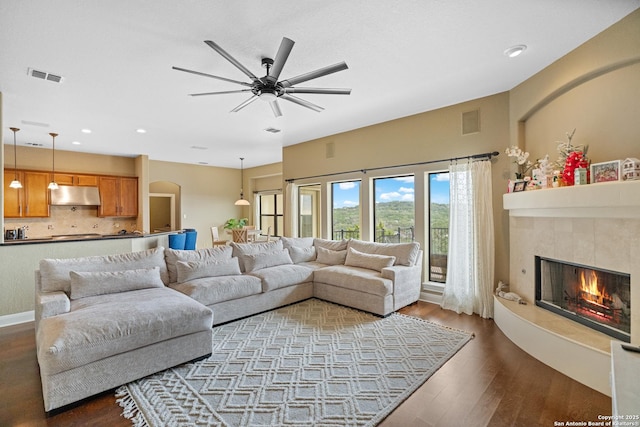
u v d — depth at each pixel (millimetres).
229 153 7840
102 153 7586
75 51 2826
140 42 2693
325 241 5641
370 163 5398
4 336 3381
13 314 3814
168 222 10898
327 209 6188
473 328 3574
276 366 2689
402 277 4242
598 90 2705
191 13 2316
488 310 3908
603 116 2658
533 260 3412
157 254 3787
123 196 7727
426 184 4773
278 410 2109
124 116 4727
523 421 2012
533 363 2758
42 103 4117
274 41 2717
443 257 4758
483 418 2043
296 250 5285
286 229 6938
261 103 4215
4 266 3768
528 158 3658
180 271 3770
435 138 4594
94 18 2354
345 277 4293
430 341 3201
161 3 2197
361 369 2645
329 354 2914
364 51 2918
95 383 2227
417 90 3875
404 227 5164
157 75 3322
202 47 2791
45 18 2342
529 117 3662
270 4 2232
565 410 2115
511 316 3225
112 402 2211
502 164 3988
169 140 6340
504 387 2393
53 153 6820
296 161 6742
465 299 4133
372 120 5125
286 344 3121
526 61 3129
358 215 5871
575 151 2812
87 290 3008
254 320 3793
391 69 3293
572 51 2891
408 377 2521
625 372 1374
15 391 2330
